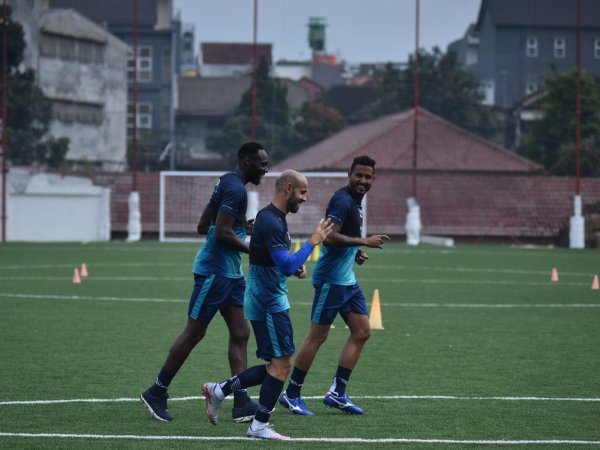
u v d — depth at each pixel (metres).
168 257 81.19
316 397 27.02
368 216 117.94
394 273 69.44
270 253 22.11
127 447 20.92
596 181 119.50
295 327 41.72
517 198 120.38
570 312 47.62
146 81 171.12
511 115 155.38
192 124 180.12
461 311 47.84
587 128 128.62
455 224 116.62
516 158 130.62
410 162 129.12
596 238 104.12
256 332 22.62
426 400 26.53
